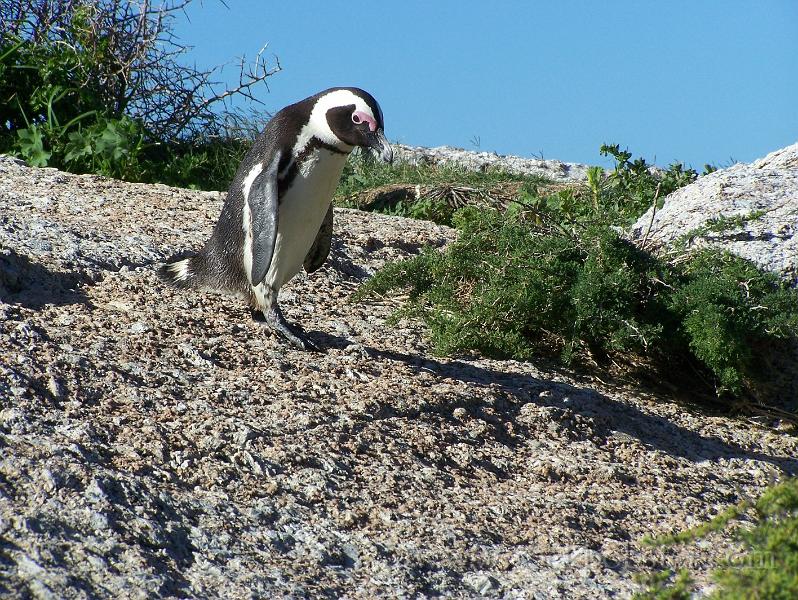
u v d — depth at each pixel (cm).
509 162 4966
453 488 1212
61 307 1454
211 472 1088
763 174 2497
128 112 3322
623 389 1750
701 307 1748
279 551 984
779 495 841
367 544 1033
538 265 1778
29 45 3080
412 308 1773
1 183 2145
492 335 1705
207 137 3528
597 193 2462
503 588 1003
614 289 1755
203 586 886
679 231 2197
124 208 2111
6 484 940
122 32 3294
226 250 1559
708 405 1819
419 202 3362
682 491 1347
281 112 1483
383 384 1438
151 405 1196
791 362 1866
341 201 3478
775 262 2041
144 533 933
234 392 1298
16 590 801
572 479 1321
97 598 822
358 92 1425
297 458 1158
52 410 1112
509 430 1420
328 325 1727
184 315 1536
